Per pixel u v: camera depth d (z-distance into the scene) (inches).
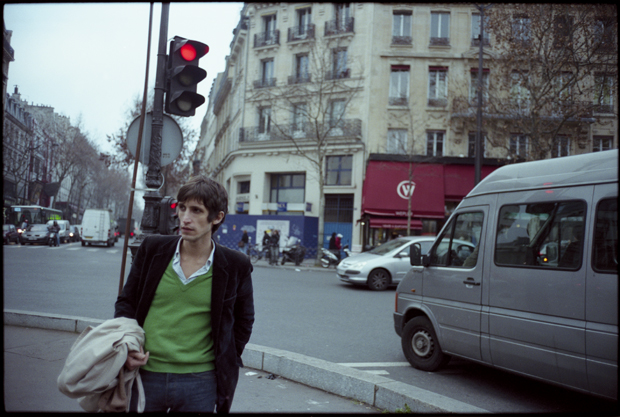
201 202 87.0
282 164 1124.5
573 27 580.4
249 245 944.9
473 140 979.9
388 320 345.7
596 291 145.1
